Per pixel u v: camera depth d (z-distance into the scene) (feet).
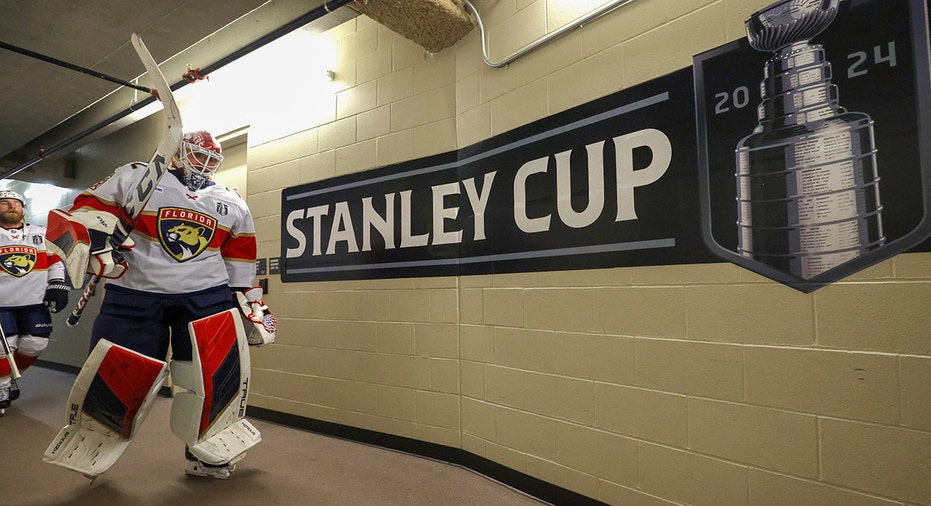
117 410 7.06
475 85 8.62
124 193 7.23
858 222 4.47
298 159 11.88
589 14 6.73
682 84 5.79
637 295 6.11
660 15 6.04
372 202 10.25
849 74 4.56
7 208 13.69
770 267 4.99
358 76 10.74
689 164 5.68
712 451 5.34
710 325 5.42
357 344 10.30
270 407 12.00
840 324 4.53
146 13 11.03
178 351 7.79
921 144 4.15
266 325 8.50
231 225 8.32
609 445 6.31
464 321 8.62
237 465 8.65
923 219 4.11
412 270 9.47
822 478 4.58
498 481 7.83
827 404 4.57
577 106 6.93
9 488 7.57
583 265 6.73
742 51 5.30
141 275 7.40
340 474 8.18
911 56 4.22
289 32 10.48
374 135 10.34
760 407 5.00
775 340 4.92
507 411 7.74
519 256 7.65
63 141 18.39
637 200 6.16
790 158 4.90
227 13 11.09
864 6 4.49
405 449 9.37
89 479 7.93
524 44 7.79
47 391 16.31
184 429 7.36
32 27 11.55
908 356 4.15
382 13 8.27
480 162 8.44
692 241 5.61
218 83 14.21
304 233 11.57
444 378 8.87
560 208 7.07
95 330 7.30
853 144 4.51
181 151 7.73
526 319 7.50
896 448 4.18
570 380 6.82
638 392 6.04
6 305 13.37
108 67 13.60
